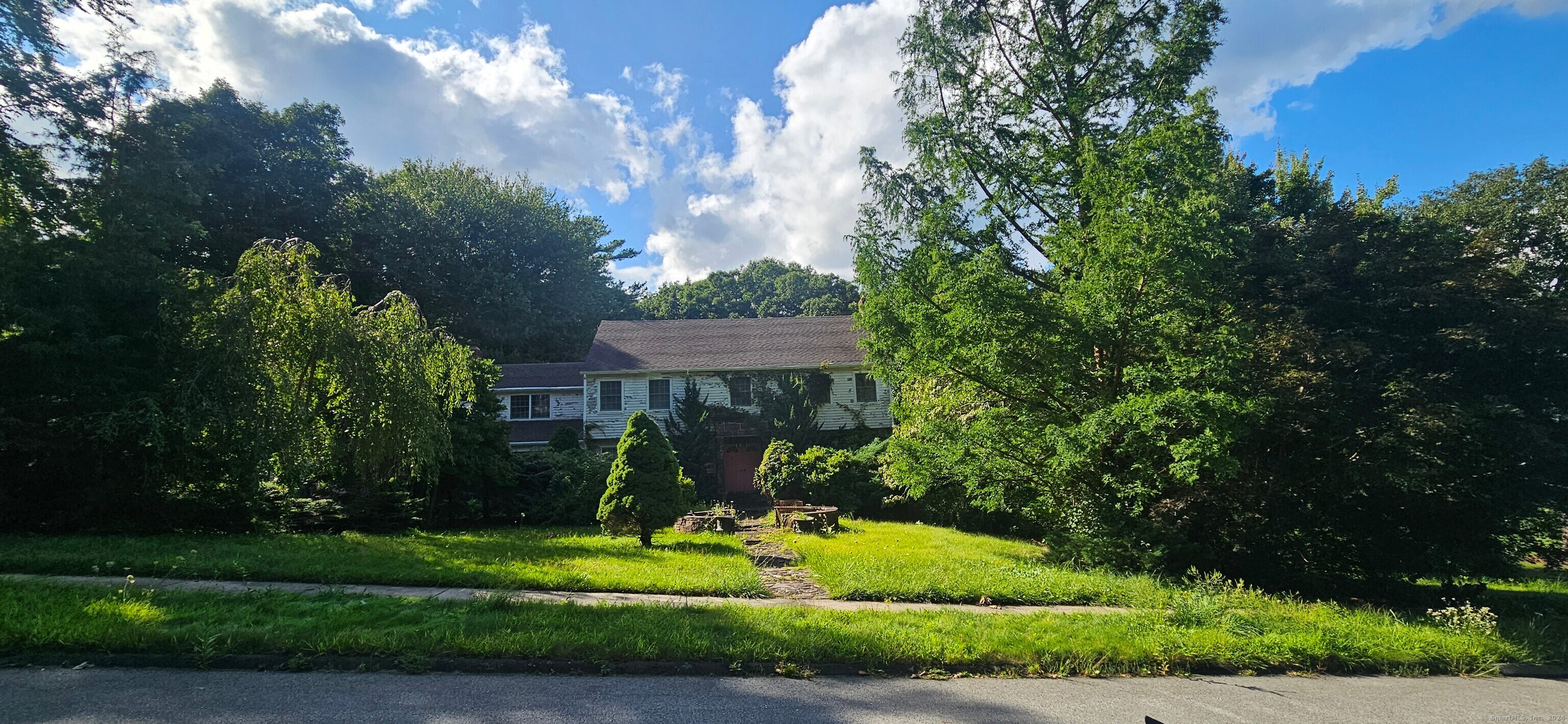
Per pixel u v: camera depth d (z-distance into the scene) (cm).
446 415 1555
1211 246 1108
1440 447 1161
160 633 507
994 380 1276
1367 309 1378
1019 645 617
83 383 1077
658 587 827
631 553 1121
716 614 675
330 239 3569
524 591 792
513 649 525
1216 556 1192
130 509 1134
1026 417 1269
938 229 1387
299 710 424
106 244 1151
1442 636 778
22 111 1236
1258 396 1124
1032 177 1424
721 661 545
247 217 3131
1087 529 1233
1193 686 580
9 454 1043
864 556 1166
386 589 762
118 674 468
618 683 502
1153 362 1188
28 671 464
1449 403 1201
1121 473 1239
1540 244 2644
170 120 1460
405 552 1002
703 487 2653
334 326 1305
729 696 487
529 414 2953
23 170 1186
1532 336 1294
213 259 2969
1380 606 1138
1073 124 1425
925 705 492
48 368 1059
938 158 1471
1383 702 570
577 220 5334
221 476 1184
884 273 1400
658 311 6375
